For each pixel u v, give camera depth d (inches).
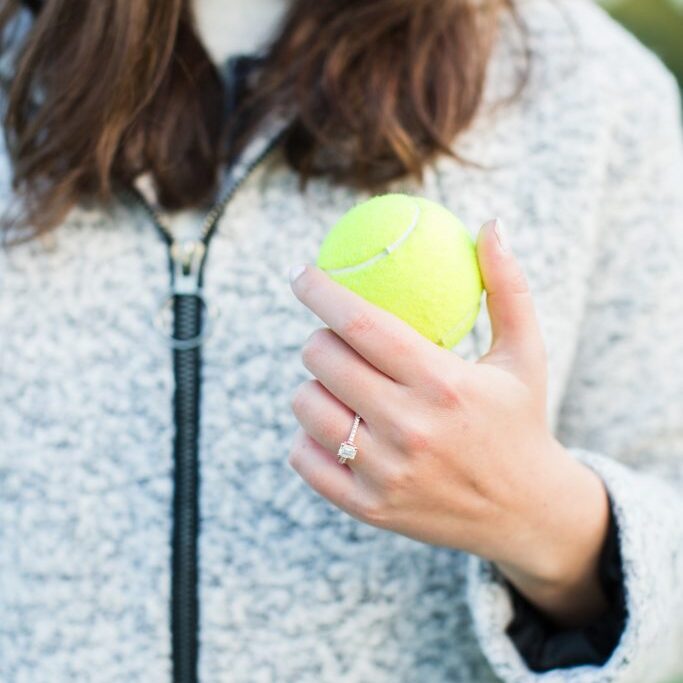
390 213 20.4
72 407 24.6
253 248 25.1
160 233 25.3
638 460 25.5
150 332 24.8
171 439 24.3
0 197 26.3
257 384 24.5
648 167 25.9
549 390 25.1
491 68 26.7
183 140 25.5
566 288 25.3
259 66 26.1
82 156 25.1
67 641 24.2
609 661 22.1
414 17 25.5
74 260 25.3
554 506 21.6
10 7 27.2
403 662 24.4
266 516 24.1
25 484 24.6
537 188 25.5
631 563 22.1
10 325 25.1
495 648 22.8
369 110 25.0
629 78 26.3
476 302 20.6
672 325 25.4
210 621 23.9
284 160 25.6
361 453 20.2
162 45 25.3
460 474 20.4
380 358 19.7
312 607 24.0
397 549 24.3
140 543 24.1
